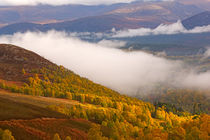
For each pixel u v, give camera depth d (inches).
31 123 2554.1
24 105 3070.9
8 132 1948.8
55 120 3024.1
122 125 4057.6
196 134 3720.5
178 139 3727.9
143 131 4136.3
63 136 2603.3
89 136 2859.3
